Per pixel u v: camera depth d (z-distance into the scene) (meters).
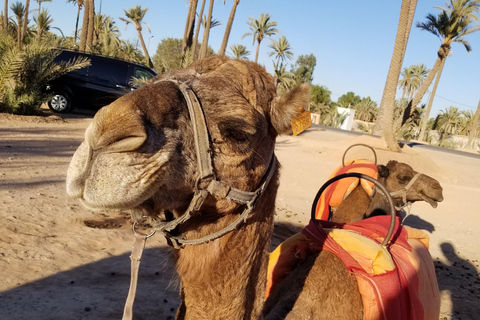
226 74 2.24
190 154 1.98
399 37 22.81
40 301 4.61
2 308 4.34
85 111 20.61
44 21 37.69
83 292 4.98
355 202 5.01
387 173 5.76
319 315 2.92
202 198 2.04
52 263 5.49
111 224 7.21
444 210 13.60
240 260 2.28
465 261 8.94
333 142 24.31
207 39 25.52
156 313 4.85
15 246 5.72
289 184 13.34
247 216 2.23
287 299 2.93
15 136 12.92
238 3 26.48
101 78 18.86
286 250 3.47
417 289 3.42
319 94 62.59
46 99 17.70
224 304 2.26
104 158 1.72
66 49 19.14
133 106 1.79
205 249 2.22
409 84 77.19
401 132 41.16
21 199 7.46
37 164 10.05
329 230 3.48
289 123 2.42
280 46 54.62
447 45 34.03
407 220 11.76
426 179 5.91
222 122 2.08
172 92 1.98
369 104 78.00
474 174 21.66
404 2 22.19
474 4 33.22
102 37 40.09
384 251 3.27
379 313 2.97
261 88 2.36
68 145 12.91
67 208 7.50
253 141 2.21
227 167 2.11
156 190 1.84
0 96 17.02
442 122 78.75
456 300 6.83
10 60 16.58
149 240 6.85
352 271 3.12
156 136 1.83
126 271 5.68
